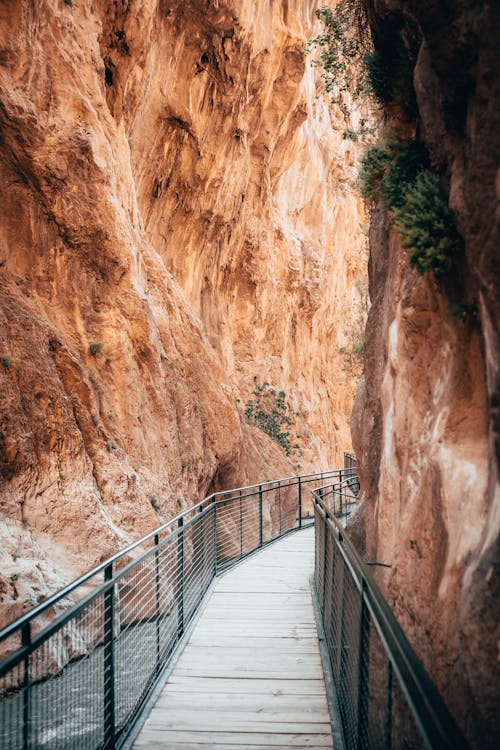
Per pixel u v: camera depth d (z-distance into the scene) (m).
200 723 4.63
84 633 4.83
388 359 5.90
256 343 30.08
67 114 13.64
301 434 31.83
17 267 13.11
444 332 4.71
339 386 41.16
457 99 3.79
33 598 8.20
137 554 11.06
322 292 36.97
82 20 14.79
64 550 9.85
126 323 15.00
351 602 4.18
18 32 12.62
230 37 20.50
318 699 5.10
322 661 5.95
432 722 1.94
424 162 5.01
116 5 16.27
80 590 9.28
